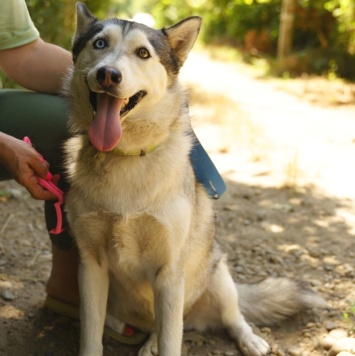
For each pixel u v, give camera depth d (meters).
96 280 1.64
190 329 1.85
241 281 2.09
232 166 3.27
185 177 1.62
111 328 1.78
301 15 7.02
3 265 2.06
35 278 2.01
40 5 3.28
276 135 3.96
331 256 2.26
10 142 1.56
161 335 1.60
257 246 2.31
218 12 9.81
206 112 4.59
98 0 4.86
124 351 1.76
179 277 1.61
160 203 1.56
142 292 1.69
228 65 7.66
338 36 6.66
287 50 7.21
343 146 3.77
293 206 2.70
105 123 1.50
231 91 5.62
